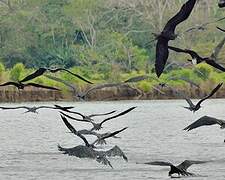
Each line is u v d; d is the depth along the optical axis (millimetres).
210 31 125938
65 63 125812
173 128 63531
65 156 42281
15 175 36031
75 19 130875
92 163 39000
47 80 97875
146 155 43469
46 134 59438
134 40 128625
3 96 99062
